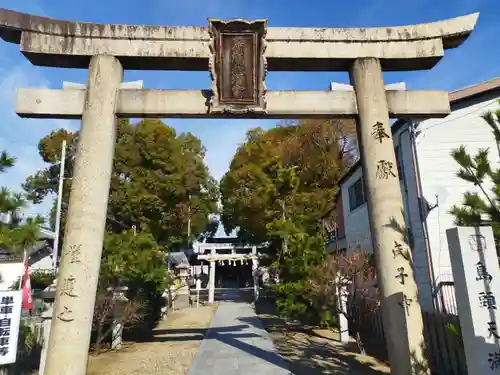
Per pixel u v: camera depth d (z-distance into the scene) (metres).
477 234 4.95
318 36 6.99
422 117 7.16
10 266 5.52
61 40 6.69
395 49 7.07
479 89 9.70
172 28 6.86
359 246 14.03
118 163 22.28
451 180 9.39
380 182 6.45
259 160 24.11
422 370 5.62
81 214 6.04
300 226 12.96
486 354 4.57
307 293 10.94
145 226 21.48
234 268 44.53
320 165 23.89
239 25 6.33
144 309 12.17
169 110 6.64
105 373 7.97
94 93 6.54
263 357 9.02
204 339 11.79
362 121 6.78
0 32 6.63
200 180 27.50
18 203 5.44
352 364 8.13
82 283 5.79
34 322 8.08
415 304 5.91
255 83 6.51
